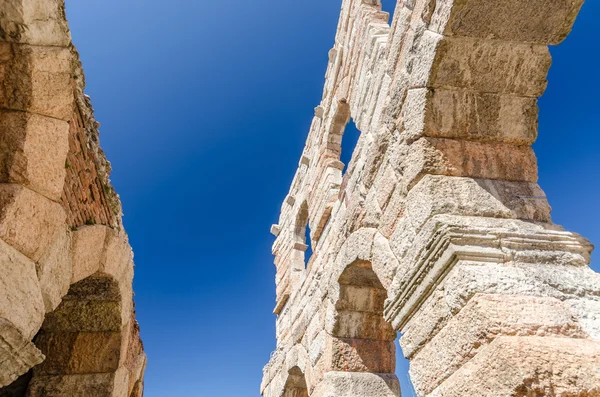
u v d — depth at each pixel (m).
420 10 4.61
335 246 6.89
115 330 5.71
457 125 4.21
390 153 4.99
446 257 3.46
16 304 3.26
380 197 5.18
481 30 4.02
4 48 3.67
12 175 3.50
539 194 4.04
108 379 5.51
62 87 4.00
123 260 5.84
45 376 5.34
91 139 5.15
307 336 7.84
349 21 8.70
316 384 6.72
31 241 3.53
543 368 2.57
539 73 4.22
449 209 3.84
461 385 3.02
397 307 4.16
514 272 3.29
